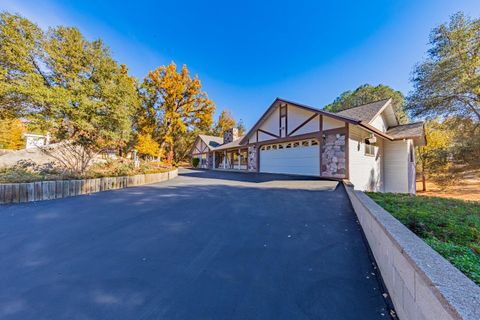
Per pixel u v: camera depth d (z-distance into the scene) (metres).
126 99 8.62
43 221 4.11
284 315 1.63
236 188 8.01
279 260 2.53
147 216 4.43
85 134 8.26
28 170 8.54
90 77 8.21
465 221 3.48
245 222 3.99
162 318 1.62
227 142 24.09
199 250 2.83
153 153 16.44
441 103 11.14
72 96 7.34
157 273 2.27
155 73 22.25
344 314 1.63
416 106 12.09
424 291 1.16
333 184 8.40
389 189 12.86
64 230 3.61
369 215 2.80
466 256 2.10
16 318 1.61
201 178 12.27
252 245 2.97
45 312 1.67
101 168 10.44
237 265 2.43
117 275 2.23
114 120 8.33
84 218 4.31
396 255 1.63
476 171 11.41
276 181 9.88
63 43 7.78
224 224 3.89
